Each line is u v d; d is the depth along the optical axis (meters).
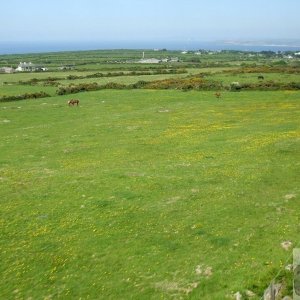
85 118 70.69
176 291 20.95
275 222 27.56
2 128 64.75
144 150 48.91
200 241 25.77
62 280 22.48
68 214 30.73
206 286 21.09
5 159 47.12
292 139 49.44
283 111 69.62
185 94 93.06
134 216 29.92
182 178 37.44
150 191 34.59
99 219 29.64
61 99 92.38
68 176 39.72
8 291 21.70
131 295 20.89
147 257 24.23
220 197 32.62
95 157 46.81
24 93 100.81
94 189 35.62
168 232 27.20
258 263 22.66
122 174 39.38
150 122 64.81
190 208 30.86
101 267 23.52
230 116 67.19
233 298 19.91
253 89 95.44
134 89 104.38
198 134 55.62
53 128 63.47
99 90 104.62
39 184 37.69
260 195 32.69
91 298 20.89
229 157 44.00
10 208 32.19
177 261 23.61
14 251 25.62
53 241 26.72
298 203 30.61
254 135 53.00
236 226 27.50
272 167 39.41
